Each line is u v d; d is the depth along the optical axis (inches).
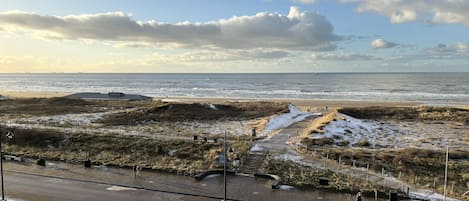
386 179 1043.3
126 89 6363.2
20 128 1768.0
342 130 1807.3
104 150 1434.5
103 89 6368.1
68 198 897.5
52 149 1466.5
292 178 1037.8
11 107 2871.6
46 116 2402.8
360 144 1555.1
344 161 1221.1
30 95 4712.1
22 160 1272.1
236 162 1197.1
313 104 3459.6
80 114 2527.1
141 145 1467.8
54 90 6117.1
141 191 956.0
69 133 1664.6
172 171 1128.8
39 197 903.1
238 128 1989.4
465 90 5369.1
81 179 1058.7
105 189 970.1
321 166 1159.6
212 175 1101.7
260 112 2618.1
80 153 1392.7
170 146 1435.8
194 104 2746.1
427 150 1414.9
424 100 3917.3
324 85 6973.4
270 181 1030.4
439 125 2150.6
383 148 1504.7
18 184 1006.4
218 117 2420.0
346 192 935.7
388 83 7367.1
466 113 2454.5
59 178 1067.3
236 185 1000.2
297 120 2212.1
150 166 1183.6
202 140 1515.7
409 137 1776.6
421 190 964.6
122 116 2361.0
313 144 1467.8
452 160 1298.0
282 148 1380.4
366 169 1142.3
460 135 1840.6
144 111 2508.6
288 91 5506.9
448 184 1043.3
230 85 7352.4
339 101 3816.4
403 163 1224.8
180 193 940.0
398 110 2591.0
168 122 2199.8
